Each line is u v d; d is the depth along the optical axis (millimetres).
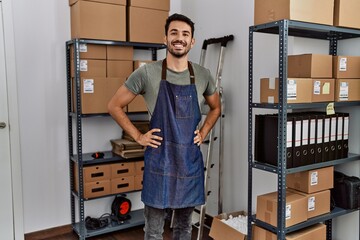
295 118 2254
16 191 3078
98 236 3229
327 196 2463
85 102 2988
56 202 3281
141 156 3254
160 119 2029
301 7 2146
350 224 2734
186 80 2062
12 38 2967
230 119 3238
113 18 3041
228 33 3205
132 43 3162
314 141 2371
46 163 3209
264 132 2352
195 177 2092
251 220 2463
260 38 2883
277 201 2238
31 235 3176
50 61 3156
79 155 3021
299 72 2379
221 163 3229
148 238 2125
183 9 3770
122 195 3533
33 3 3051
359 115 2664
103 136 3449
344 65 2445
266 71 2840
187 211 2209
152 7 3232
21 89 3051
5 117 3006
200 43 3566
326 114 2428
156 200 2039
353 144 2721
